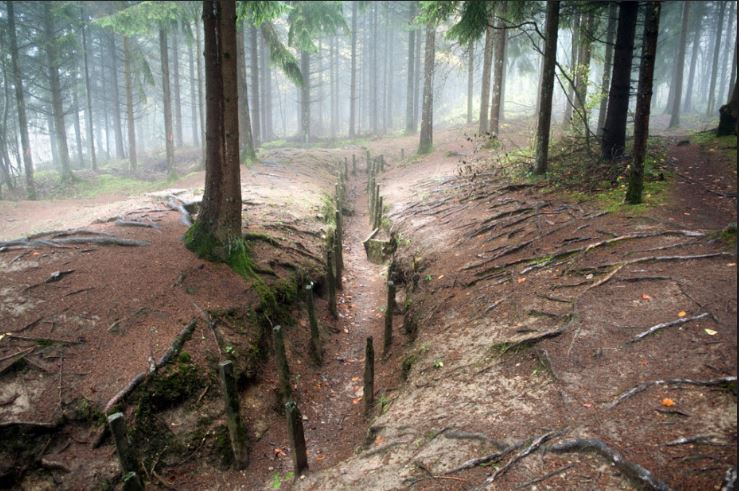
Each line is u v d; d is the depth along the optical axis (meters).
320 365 8.04
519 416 4.35
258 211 11.96
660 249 6.52
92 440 5.09
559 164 12.70
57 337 5.90
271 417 6.46
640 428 3.74
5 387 5.25
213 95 7.94
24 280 6.77
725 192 8.92
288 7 13.84
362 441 5.70
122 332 6.19
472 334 6.35
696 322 4.89
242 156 21.75
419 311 8.12
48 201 18.61
